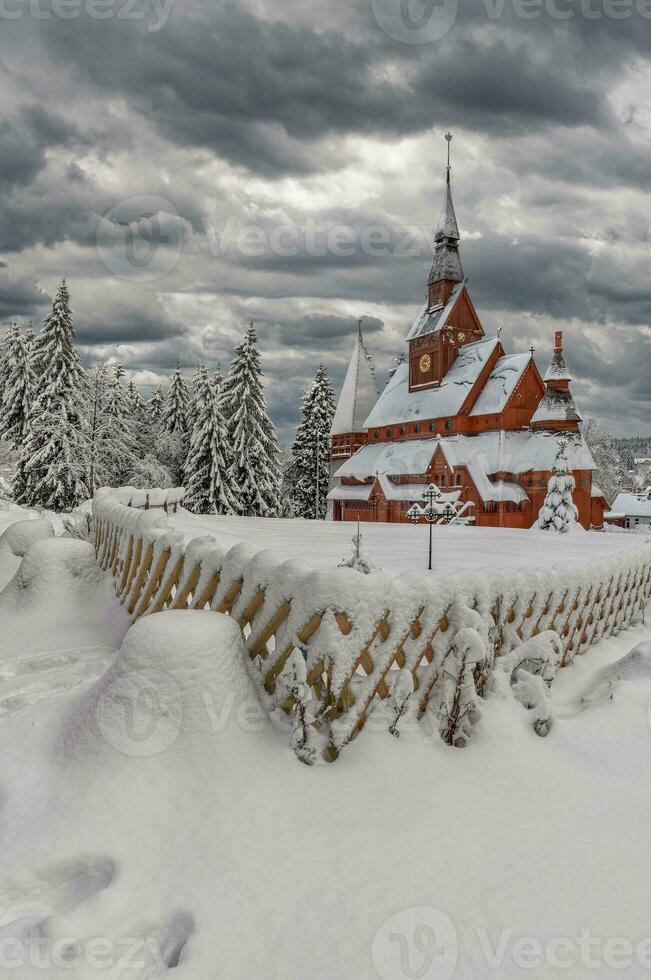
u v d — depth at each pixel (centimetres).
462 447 4891
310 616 279
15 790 255
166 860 219
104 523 707
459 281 5803
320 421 6950
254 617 326
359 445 7031
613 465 8819
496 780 272
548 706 323
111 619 568
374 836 231
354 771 263
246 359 5122
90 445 4125
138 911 203
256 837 228
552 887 213
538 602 386
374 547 1842
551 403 4638
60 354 4144
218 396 5256
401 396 6103
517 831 240
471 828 239
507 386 4900
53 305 4200
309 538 2050
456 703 308
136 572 545
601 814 256
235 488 4875
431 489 1578
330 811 241
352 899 205
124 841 225
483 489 4444
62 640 521
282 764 261
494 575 348
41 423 4112
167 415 6353
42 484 3925
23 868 219
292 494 7075
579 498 4459
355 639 277
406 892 208
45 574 610
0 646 522
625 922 200
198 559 381
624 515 7700
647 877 221
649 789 276
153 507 1725
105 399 4319
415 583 302
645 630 587
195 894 207
